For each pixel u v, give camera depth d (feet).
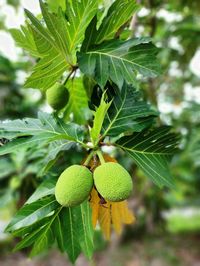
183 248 16.37
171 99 8.93
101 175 2.29
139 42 2.61
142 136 2.79
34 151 3.99
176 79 8.81
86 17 2.60
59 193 2.30
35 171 4.46
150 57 2.59
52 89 2.94
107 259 15.14
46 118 2.71
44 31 2.38
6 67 7.82
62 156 3.31
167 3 6.71
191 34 7.15
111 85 2.84
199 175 13.51
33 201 2.59
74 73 3.03
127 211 2.97
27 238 2.74
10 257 14.73
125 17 2.69
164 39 7.50
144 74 2.56
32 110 7.13
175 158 8.63
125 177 2.30
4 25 5.59
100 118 2.47
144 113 2.81
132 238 16.94
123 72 2.56
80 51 2.66
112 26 2.69
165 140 2.83
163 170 2.83
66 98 3.00
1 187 5.91
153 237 17.15
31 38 2.84
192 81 8.96
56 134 2.61
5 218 13.62
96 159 2.56
